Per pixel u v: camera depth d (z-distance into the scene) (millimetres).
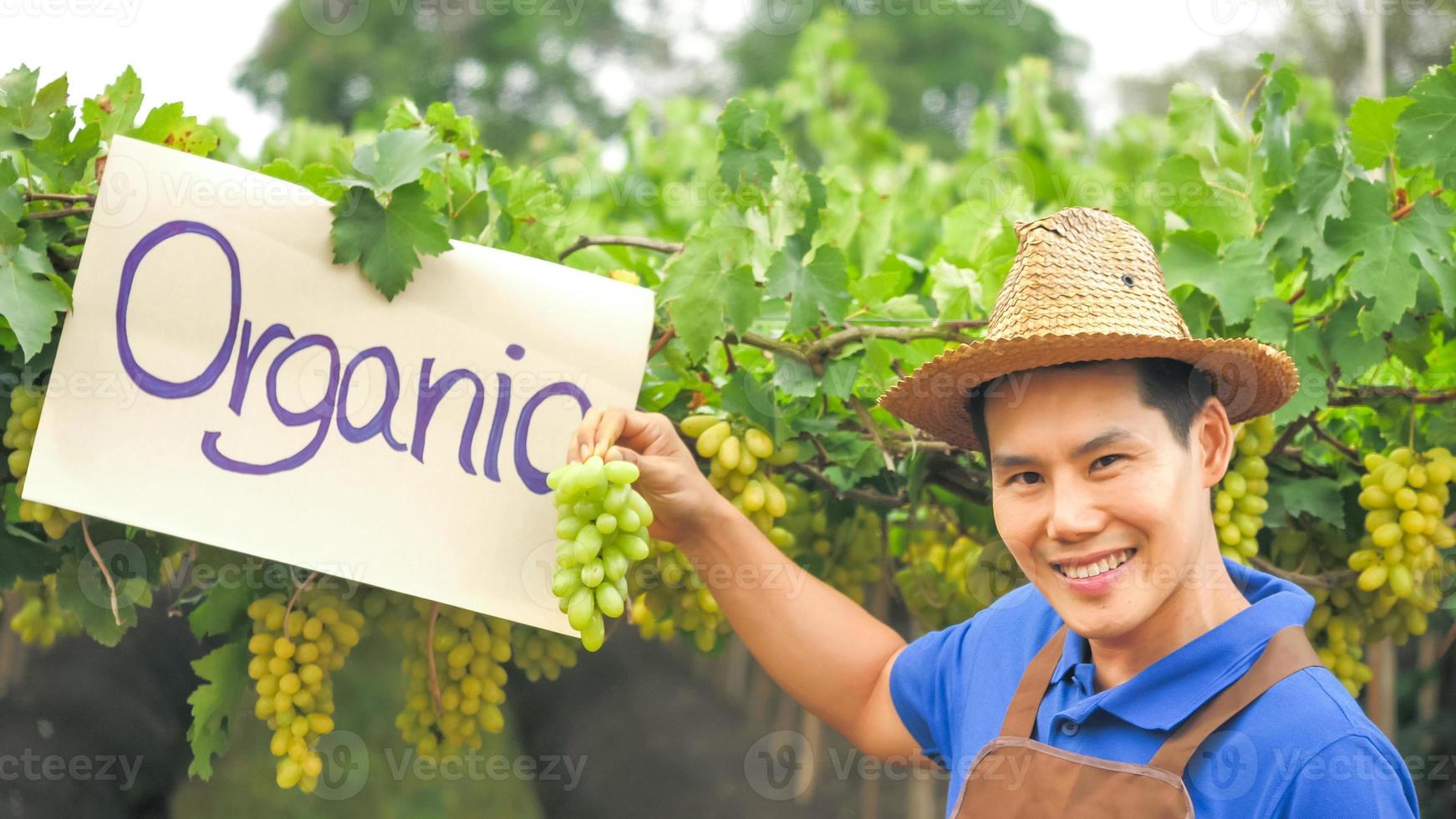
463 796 5625
